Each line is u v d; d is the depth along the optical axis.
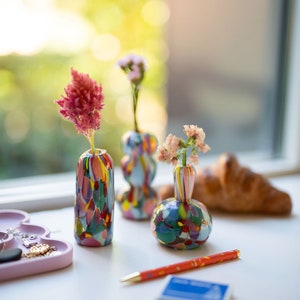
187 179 0.69
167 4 1.24
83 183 0.68
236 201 0.81
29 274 0.62
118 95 1.18
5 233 0.70
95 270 0.64
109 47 1.17
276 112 1.09
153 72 1.26
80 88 0.66
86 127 0.67
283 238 0.73
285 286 0.61
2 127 1.06
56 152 1.10
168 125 1.30
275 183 0.97
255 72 1.18
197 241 0.69
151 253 0.68
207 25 1.27
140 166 0.77
